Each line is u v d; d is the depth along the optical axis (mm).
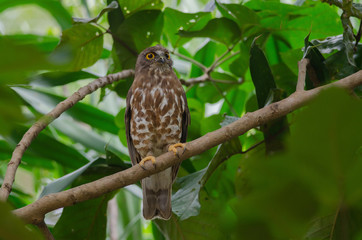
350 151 1751
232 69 10812
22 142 6551
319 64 8117
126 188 9508
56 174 10883
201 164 9766
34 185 11398
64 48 1661
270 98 7770
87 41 9164
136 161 10141
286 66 9805
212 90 11398
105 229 8508
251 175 1890
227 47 10070
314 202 1881
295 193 1855
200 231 8203
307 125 1731
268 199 1872
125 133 10430
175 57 13133
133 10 9422
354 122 1686
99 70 13648
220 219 2764
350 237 4480
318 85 8305
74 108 10406
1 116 1739
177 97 9906
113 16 9383
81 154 9602
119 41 9750
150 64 9961
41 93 9922
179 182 8711
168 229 8359
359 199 1862
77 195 5840
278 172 1844
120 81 10188
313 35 10062
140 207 11320
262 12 9445
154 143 9906
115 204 11352
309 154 1780
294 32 10094
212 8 9883
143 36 9828
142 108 9781
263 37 9891
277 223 1928
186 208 8008
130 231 10781
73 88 14594
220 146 7887
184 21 9781
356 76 6293
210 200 8305
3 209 1812
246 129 6449
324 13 9359
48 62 1581
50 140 9484
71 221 8312
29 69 1585
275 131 7922
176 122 9867
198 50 11672
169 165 6742
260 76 7832
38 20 17094
